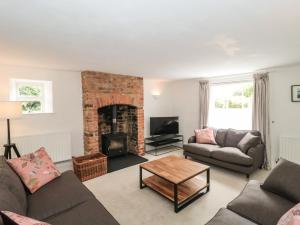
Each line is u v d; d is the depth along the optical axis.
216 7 1.31
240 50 2.40
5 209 1.23
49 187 2.04
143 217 2.25
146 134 5.39
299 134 3.62
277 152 3.86
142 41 2.02
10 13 1.36
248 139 3.62
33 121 3.49
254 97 4.01
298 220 1.14
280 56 2.74
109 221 1.47
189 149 4.22
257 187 2.04
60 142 3.63
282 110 3.78
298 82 3.57
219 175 3.47
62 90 3.78
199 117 5.11
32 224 0.96
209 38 1.94
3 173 1.71
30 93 3.56
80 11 1.35
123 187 3.01
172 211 2.36
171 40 1.99
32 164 2.15
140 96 4.82
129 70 3.82
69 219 1.49
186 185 2.80
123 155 4.75
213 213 2.31
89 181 3.23
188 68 3.64
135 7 1.30
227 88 4.73
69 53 2.47
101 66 3.39
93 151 3.99
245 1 1.23
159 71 3.97
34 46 2.16
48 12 1.35
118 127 4.92
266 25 1.63
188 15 1.43
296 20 1.53
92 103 3.94
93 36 1.85
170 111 5.96
